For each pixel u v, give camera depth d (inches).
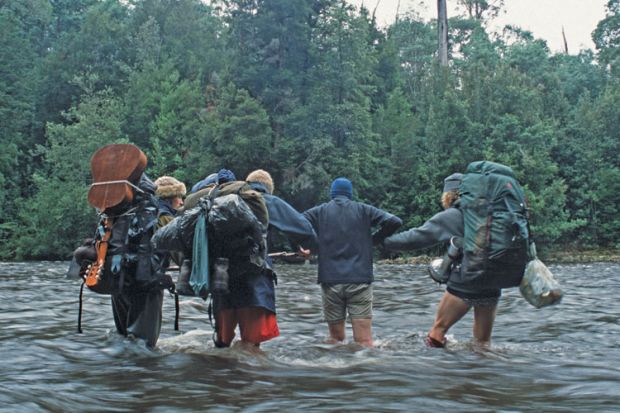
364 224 251.3
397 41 2645.2
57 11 2824.8
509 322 321.1
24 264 1243.8
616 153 1851.6
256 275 201.8
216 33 2659.9
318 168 1616.6
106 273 198.4
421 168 1780.3
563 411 132.3
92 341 219.1
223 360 191.2
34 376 159.6
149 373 169.8
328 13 1742.1
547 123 1846.7
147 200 206.1
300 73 1760.6
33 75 2172.7
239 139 1609.3
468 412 131.0
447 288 237.3
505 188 224.8
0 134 1961.1
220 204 189.8
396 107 2048.5
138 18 2524.6
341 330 252.8
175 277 551.5
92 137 1754.4
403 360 203.3
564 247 1781.5
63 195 1685.5
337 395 147.0
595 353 227.3
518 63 2306.8
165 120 1926.7
